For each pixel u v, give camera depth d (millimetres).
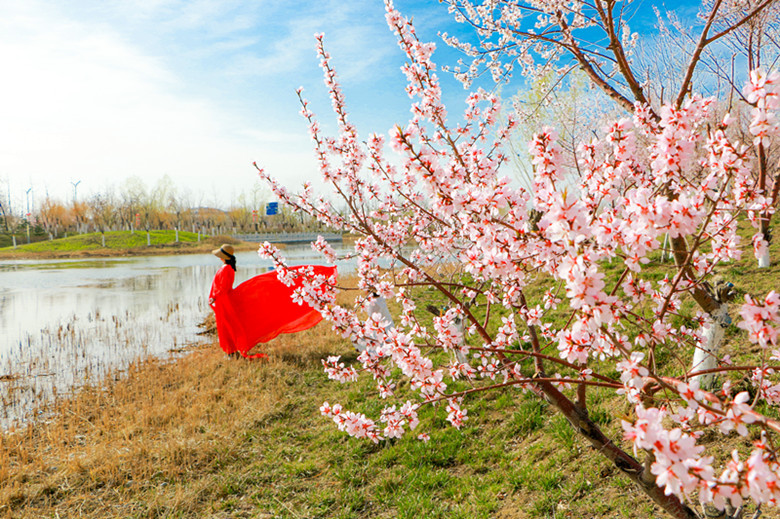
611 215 1947
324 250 3809
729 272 7688
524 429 5223
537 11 4461
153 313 15539
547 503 3883
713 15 3111
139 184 91375
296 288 3451
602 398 5121
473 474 4762
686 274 2830
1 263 43250
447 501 4398
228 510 4695
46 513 4637
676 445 1320
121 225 91000
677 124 1872
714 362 4215
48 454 5766
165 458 5535
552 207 1565
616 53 3564
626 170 2049
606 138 2023
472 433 5477
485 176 2791
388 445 5555
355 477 5031
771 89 1536
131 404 7035
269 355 9180
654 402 2305
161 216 90125
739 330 5625
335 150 3902
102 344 11484
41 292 21078
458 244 3443
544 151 1861
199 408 6867
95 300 18562
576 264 1572
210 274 29688
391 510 4473
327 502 4684
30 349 10992
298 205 3961
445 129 3250
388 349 2645
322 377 8062
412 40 3361
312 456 5582
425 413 6031
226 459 5578
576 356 1943
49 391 8172
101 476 5168
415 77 3303
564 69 5035
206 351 9984
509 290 2721
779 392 2271
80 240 68625
